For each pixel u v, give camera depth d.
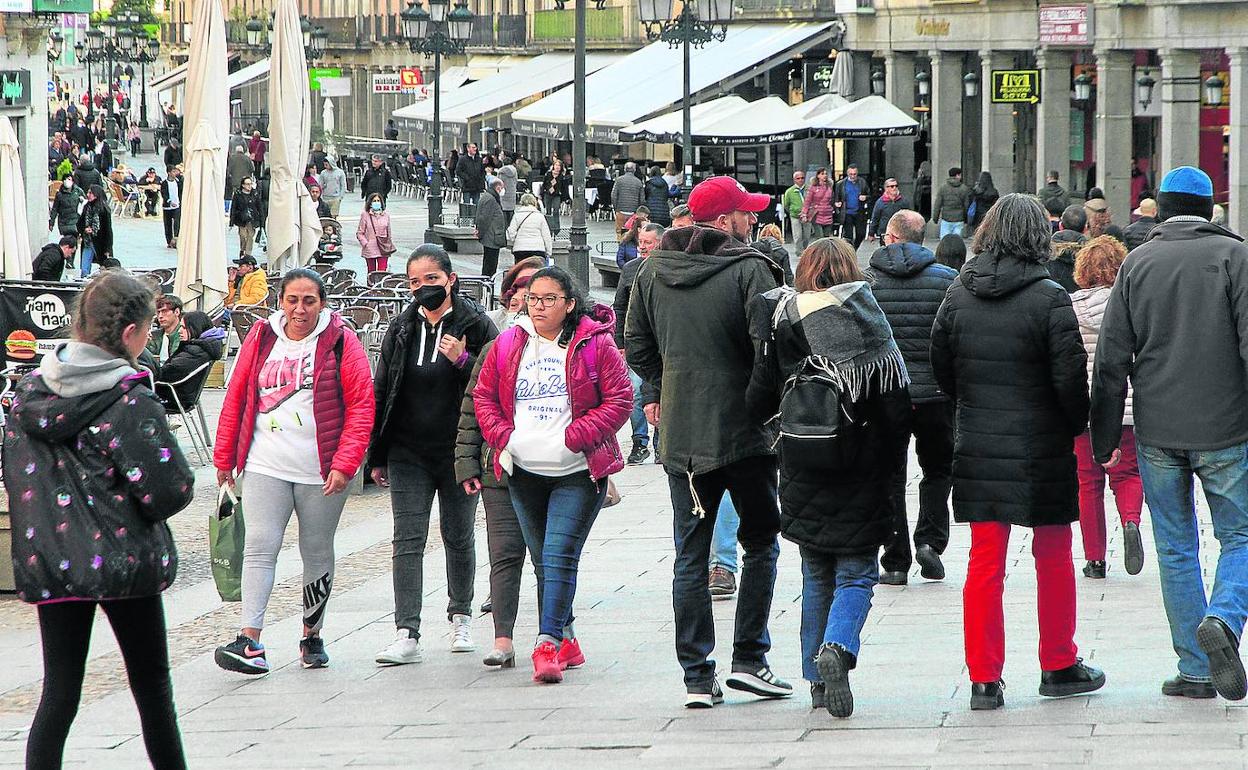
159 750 12.64
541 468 17.58
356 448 18.25
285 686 17.86
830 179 88.31
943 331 15.32
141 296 12.38
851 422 14.84
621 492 30.44
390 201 125.00
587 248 59.44
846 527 14.96
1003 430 15.03
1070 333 14.85
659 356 16.11
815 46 100.94
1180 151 78.94
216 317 45.09
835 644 14.82
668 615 20.77
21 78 80.38
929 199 96.19
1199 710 14.48
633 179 86.00
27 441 12.30
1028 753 12.72
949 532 24.20
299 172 57.84
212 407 41.09
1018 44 87.75
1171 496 15.06
